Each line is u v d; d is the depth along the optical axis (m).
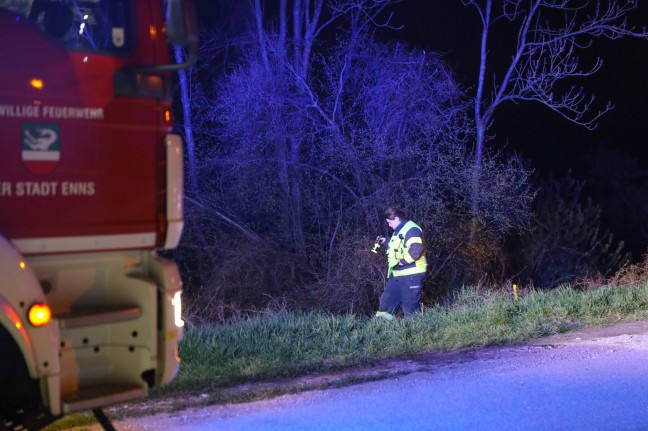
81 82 4.57
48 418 4.55
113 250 4.70
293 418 5.68
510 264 14.98
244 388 6.55
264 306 13.53
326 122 15.02
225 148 15.13
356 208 13.92
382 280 13.10
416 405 5.96
